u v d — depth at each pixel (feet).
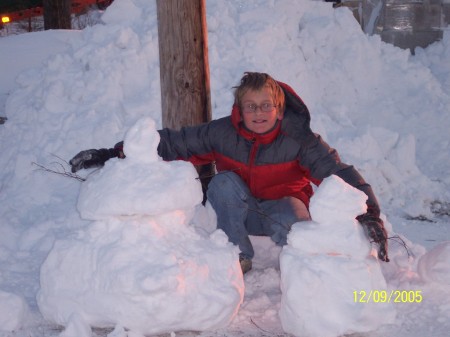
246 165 12.98
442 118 25.72
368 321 10.63
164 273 10.17
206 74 16.60
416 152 24.64
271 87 12.35
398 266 13.11
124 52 23.15
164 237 10.73
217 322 10.75
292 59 24.63
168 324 10.35
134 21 25.39
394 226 18.62
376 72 26.71
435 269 12.19
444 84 28.96
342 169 12.47
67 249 10.82
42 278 10.94
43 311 10.98
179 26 16.16
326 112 24.88
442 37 31.71
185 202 10.89
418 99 26.35
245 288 12.92
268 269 13.56
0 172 20.81
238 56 23.53
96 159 12.17
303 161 12.75
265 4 26.43
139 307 10.17
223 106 21.31
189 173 11.02
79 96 22.08
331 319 10.47
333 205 10.61
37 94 22.94
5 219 17.67
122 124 21.18
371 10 32.50
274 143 12.78
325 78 25.76
